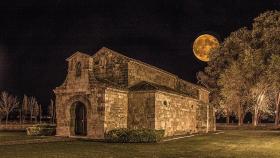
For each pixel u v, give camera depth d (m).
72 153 18.92
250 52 53.75
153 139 26.75
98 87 29.78
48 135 33.22
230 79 57.28
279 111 59.47
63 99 31.72
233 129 58.53
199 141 28.91
